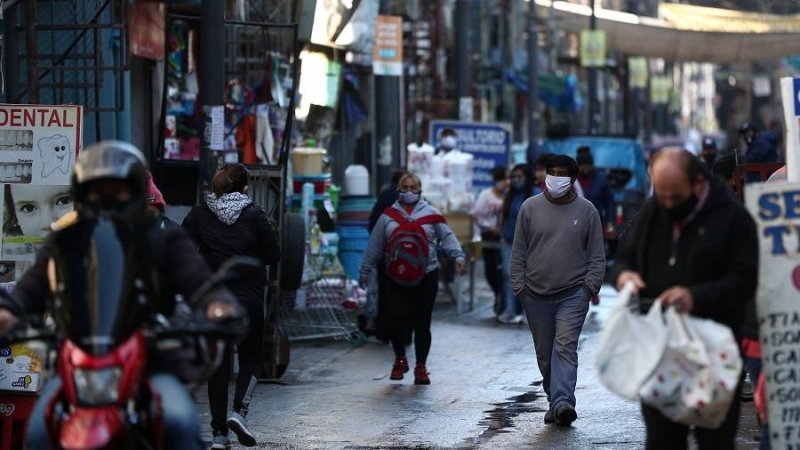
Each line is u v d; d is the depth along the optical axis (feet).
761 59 326.03
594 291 76.54
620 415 79.05
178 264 42.60
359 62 173.06
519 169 128.57
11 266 66.69
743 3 495.00
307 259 121.70
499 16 327.06
